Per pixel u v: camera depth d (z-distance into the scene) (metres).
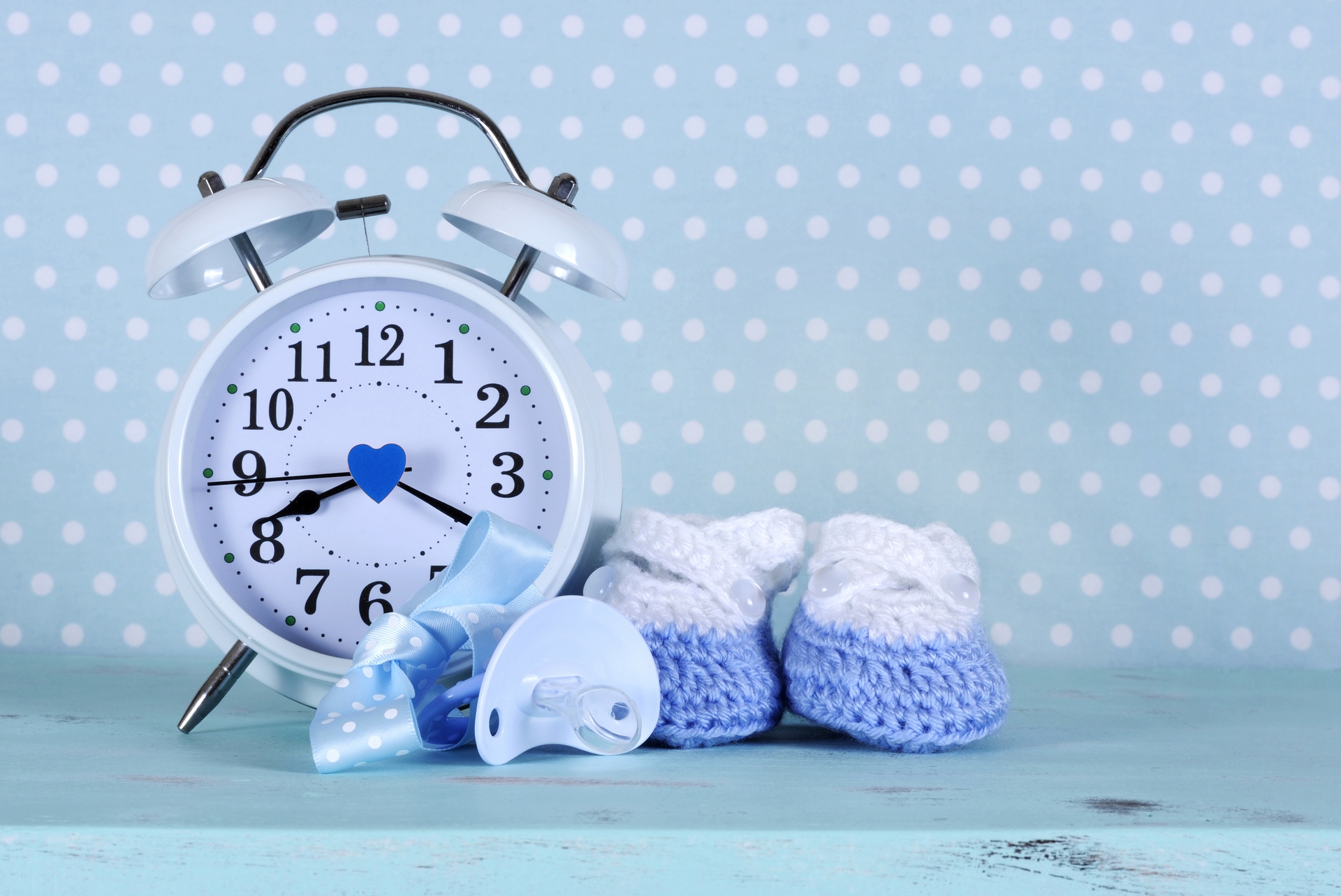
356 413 0.66
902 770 0.61
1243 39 0.83
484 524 0.62
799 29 0.83
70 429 0.82
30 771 0.61
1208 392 0.82
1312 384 0.82
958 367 0.82
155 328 0.82
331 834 0.56
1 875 0.56
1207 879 0.56
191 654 0.82
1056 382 0.82
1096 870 0.56
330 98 0.68
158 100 0.83
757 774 0.60
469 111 0.68
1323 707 0.71
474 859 0.56
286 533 0.66
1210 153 0.83
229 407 0.66
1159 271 0.82
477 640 0.61
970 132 0.82
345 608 0.66
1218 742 0.65
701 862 0.56
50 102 0.83
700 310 0.82
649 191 0.82
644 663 0.62
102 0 0.83
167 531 0.65
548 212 0.65
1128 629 0.82
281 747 0.63
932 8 0.83
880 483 0.82
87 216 0.82
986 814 0.57
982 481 0.82
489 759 0.61
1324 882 0.56
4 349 0.82
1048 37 0.83
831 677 0.62
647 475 0.82
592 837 0.56
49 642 0.82
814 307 0.82
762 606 0.64
